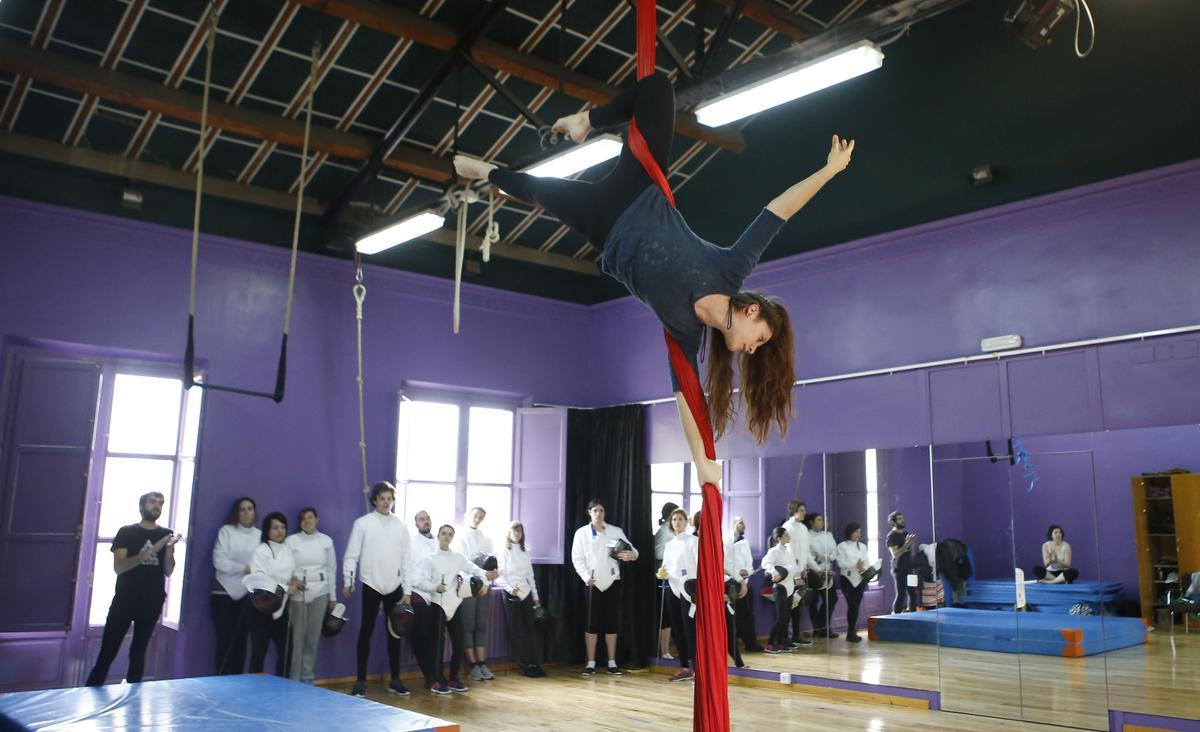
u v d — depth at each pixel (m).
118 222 7.11
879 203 7.80
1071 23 6.79
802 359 7.95
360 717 4.09
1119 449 6.10
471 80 7.28
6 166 7.00
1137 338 6.07
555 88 7.18
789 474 7.86
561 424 8.95
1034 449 6.49
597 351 9.76
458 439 8.85
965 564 6.74
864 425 7.43
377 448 8.18
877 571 7.21
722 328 2.19
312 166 7.86
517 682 7.81
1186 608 5.73
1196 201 5.93
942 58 7.49
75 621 6.89
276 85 6.96
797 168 8.34
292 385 7.79
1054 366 6.44
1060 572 6.29
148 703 4.41
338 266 8.20
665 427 8.84
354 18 6.24
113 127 7.09
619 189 2.26
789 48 5.34
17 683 6.59
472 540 8.05
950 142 7.39
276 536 7.00
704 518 2.21
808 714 6.47
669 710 6.62
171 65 6.61
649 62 2.44
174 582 7.18
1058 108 6.82
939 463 6.96
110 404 7.22
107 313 7.02
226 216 7.95
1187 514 5.79
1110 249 6.27
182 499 7.29
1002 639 6.50
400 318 8.51
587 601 8.73
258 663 6.79
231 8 6.20
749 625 7.91
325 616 7.27
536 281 9.80
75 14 6.09
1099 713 6.00
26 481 6.71
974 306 6.91
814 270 7.96
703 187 9.08
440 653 7.38
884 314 7.44
